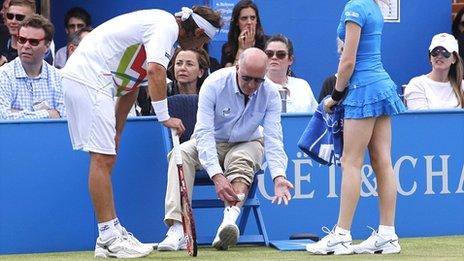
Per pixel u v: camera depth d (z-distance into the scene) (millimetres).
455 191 32906
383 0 43000
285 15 41938
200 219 31625
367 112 27844
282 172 29266
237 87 29266
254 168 29719
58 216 30641
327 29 42406
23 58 31516
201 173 30250
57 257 29094
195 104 31172
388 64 43250
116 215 31109
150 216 31453
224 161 29906
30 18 31656
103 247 28016
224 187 28656
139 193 31328
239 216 31688
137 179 31328
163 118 27484
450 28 43781
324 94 35500
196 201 30297
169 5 42875
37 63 31719
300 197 32031
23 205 30438
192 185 29766
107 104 27625
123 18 28000
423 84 35938
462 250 29156
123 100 29016
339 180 32219
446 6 43656
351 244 29047
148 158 31359
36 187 30484
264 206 31844
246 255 28328
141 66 27953
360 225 32375
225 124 29672
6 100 31391
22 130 30375
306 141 29375
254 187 30203
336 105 28547
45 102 31781
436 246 30141
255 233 32000
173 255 28422
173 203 29500
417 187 32625
